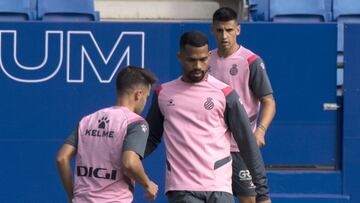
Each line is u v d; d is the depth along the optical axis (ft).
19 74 90.58
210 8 121.19
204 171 64.44
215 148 64.90
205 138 64.69
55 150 91.20
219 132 65.21
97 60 90.84
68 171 60.13
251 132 65.62
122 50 90.89
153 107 66.69
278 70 91.04
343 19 108.27
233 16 75.36
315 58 91.09
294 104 91.40
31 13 104.88
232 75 75.77
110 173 59.00
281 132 91.76
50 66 90.74
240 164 74.38
